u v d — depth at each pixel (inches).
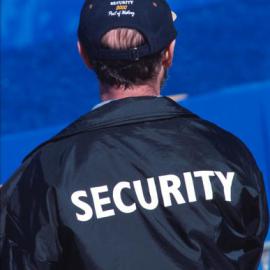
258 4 644.1
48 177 128.5
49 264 125.6
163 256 126.2
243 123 449.7
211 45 620.1
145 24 134.0
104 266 125.3
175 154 131.3
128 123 133.6
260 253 136.0
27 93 599.5
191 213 128.7
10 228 128.5
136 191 128.8
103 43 134.2
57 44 631.8
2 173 465.7
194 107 456.4
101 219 127.0
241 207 131.3
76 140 132.0
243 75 590.2
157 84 138.3
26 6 642.8
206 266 126.8
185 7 650.8
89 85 602.9
